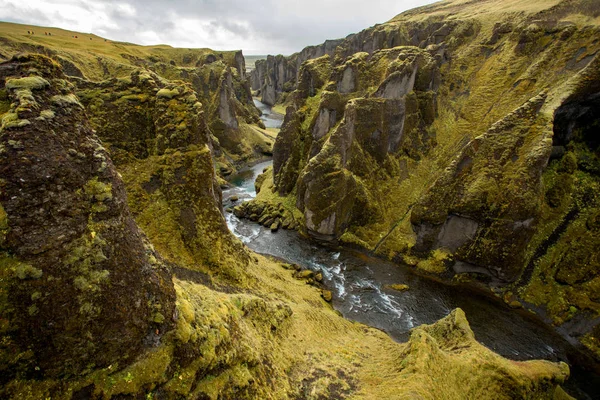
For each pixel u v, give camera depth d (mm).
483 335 36781
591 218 42125
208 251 27578
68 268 10508
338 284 45250
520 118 45312
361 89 64000
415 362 21000
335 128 58875
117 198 12344
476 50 75438
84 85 28828
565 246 42156
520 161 43188
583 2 69000
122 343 11359
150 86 30328
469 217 45312
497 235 43031
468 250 45438
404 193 59594
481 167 45688
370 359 25031
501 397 22422
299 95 74438
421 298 42875
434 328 30656
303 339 24375
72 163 11047
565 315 38062
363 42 127312
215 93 114250
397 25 119250
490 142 45969
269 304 24516
